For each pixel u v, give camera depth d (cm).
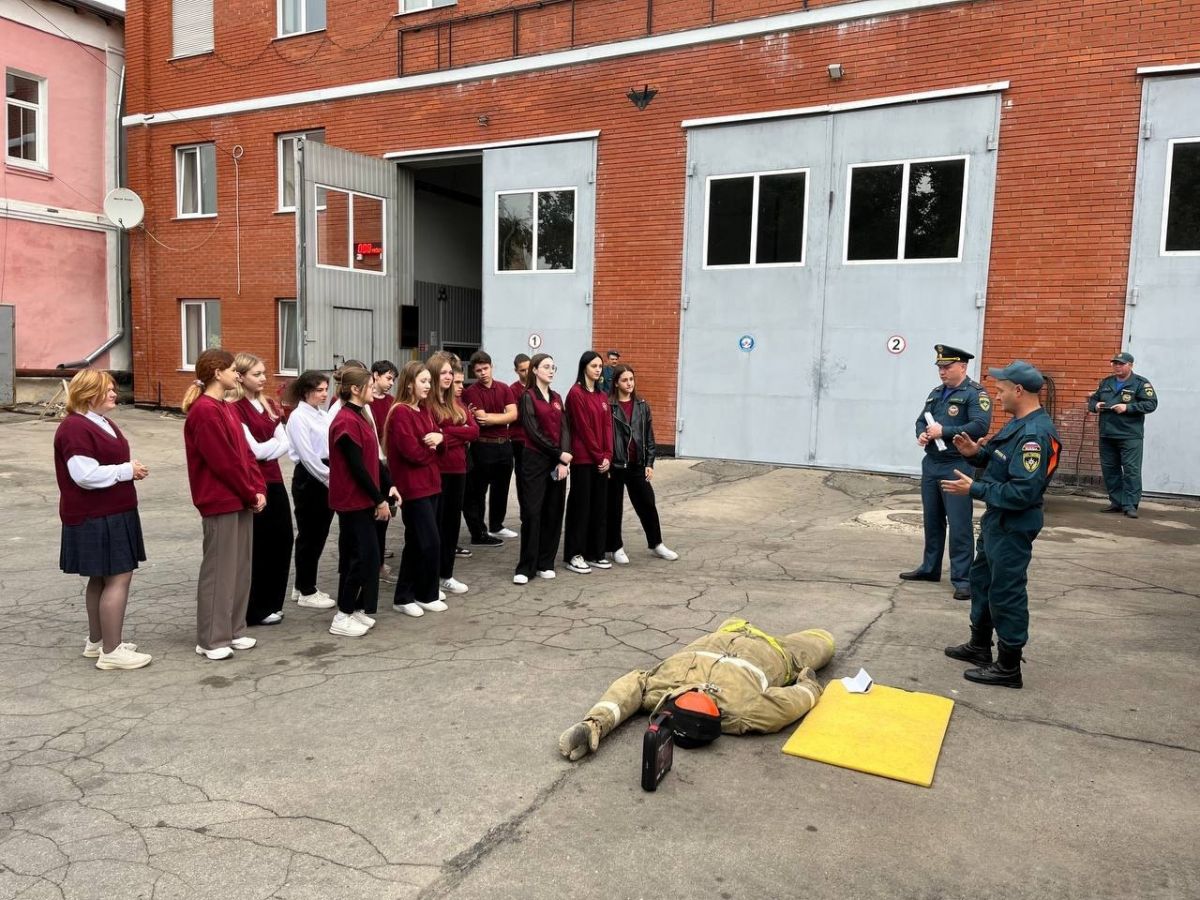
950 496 607
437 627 546
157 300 1805
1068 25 1017
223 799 329
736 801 329
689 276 1269
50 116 1744
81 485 447
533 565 659
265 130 1641
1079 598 599
